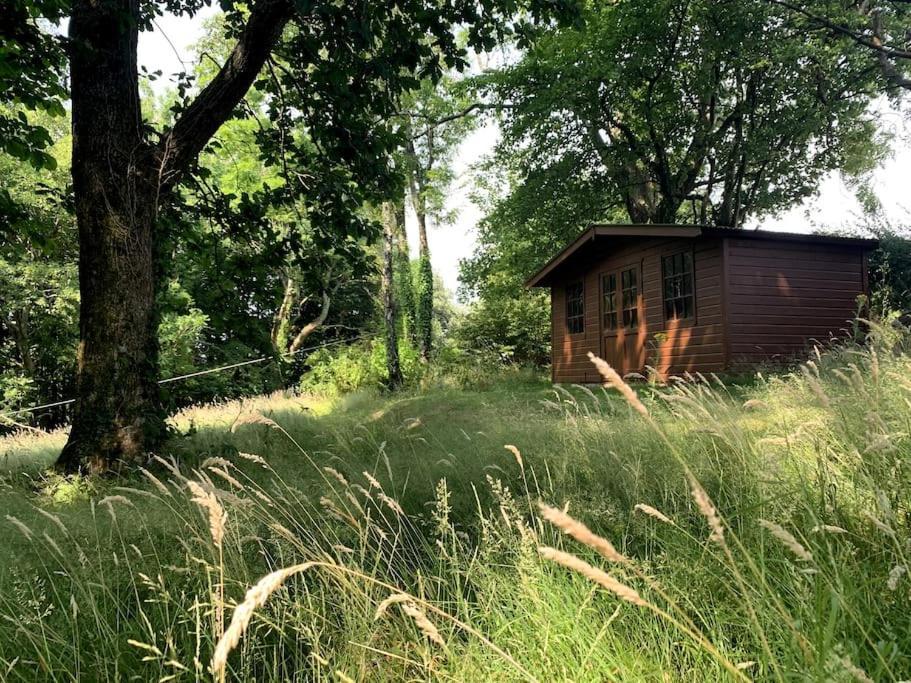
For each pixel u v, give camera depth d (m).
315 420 10.19
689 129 22.31
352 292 35.81
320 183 9.44
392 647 2.19
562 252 17.80
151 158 7.08
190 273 23.00
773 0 18.48
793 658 1.59
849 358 7.02
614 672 1.76
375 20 8.38
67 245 21.86
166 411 6.84
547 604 2.15
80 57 6.69
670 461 3.82
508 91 21.78
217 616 2.27
